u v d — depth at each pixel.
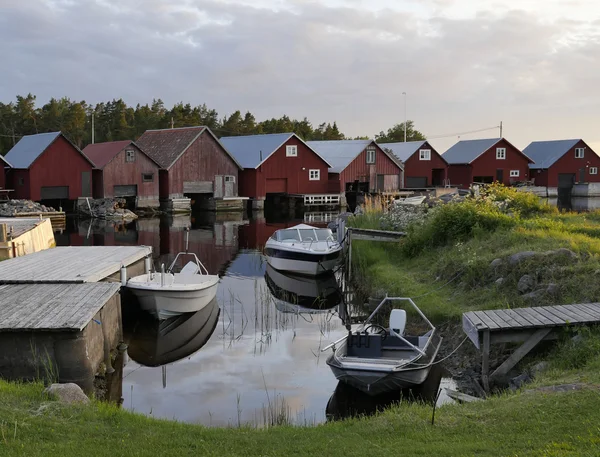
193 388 11.59
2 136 85.88
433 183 64.19
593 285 12.66
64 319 10.94
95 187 47.41
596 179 66.44
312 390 11.44
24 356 10.66
